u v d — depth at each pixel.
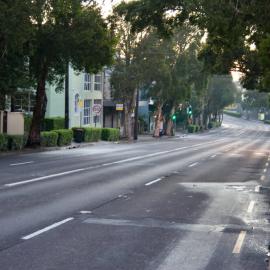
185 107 106.75
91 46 33.62
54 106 57.94
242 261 9.00
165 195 16.72
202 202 15.48
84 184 18.67
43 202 14.45
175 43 71.81
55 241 10.00
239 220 12.76
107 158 31.52
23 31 27.48
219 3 18.28
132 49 57.88
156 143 58.09
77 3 31.84
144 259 8.96
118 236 10.59
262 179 22.56
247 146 57.06
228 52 35.75
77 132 49.72
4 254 8.98
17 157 30.28
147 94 73.31
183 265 8.67
